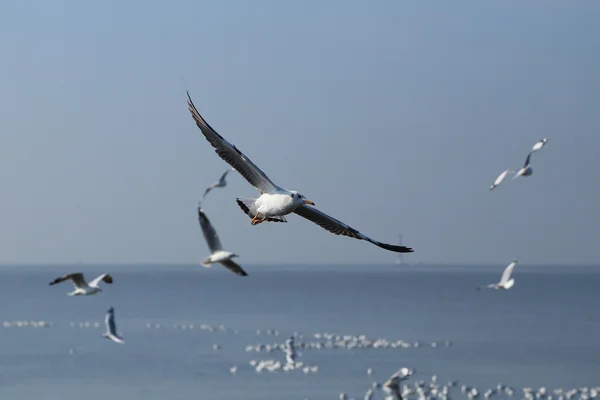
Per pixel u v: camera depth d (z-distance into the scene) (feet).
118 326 444.14
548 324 465.88
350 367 282.97
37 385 257.75
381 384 248.32
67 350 334.24
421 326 452.35
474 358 315.58
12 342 361.71
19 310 564.71
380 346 346.13
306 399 230.07
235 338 385.09
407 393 223.30
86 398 238.89
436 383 246.88
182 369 281.74
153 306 625.41
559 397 232.53
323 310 582.76
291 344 272.72
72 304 643.45
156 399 234.99
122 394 243.40
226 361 298.15
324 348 337.72
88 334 396.78
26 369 286.46
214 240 92.27
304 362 294.46
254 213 56.29
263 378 260.62
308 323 470.80
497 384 257.34
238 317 510.58
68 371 281.95
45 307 602.03
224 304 652.48
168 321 480.23
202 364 292.40
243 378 261.03
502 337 393.29
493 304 654.53
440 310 585.63
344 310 579.48
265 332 412.98
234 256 90.89
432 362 302.86
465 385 254.88
